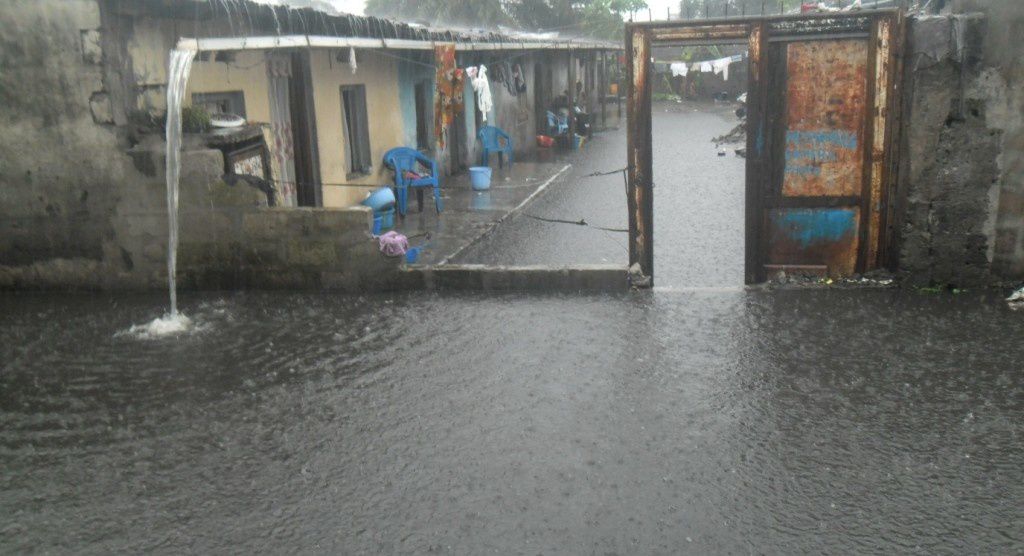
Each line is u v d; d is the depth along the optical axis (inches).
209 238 341.7
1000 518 178.9
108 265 344.5
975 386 241.0
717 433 219.9
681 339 285.3
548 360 270.2
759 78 319.6
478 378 257.3
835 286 331.9
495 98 820.6
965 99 302.7
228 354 278.8
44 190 338.0
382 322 307.4
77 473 205.3
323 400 243.9
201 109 346.9
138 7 331.3
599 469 203.3
